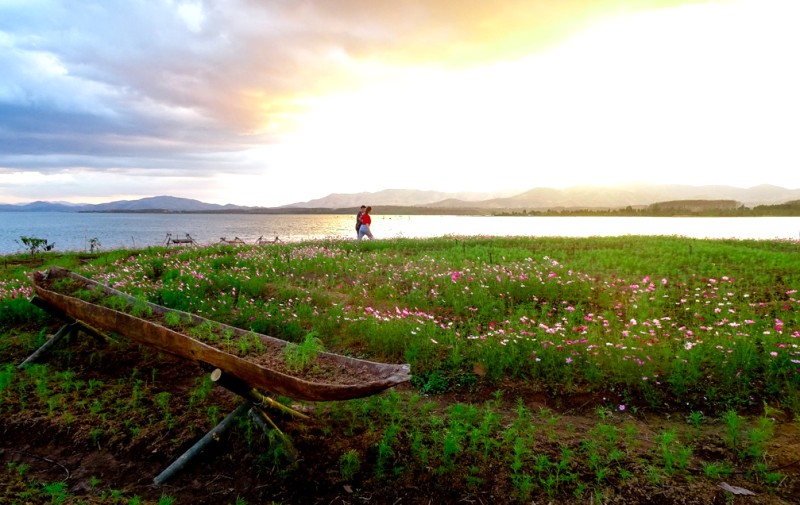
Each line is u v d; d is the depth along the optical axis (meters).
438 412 5.42
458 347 6.77
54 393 5.93
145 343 5.67
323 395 4.15
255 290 10.74
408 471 4.33
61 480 4.45
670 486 3.93
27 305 9.11
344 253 16.41
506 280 10.61
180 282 11.34
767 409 4.71
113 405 5.60
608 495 3.90
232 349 5.35
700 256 13.97
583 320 8.32
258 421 4.67
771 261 12.23
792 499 3.74
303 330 8.20
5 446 5.01
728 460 4.26
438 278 11.39
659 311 8.61
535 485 4.05
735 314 8.28
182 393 5.91
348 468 4.38
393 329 7.53
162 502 3.99
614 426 4.95
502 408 5.47
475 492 4.06
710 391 5.36
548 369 6.10
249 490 4.27
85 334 7.72
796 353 5.80
